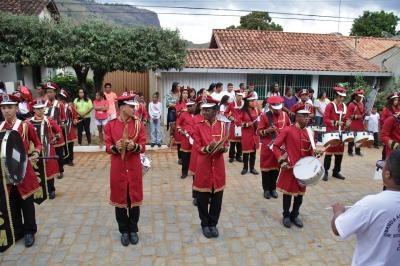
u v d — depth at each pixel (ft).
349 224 7.41
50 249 15.21
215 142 15.10
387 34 91.97
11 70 47.37
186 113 24.85
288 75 52.95
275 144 17.01
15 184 13.93
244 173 26.71
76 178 25.53
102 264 14.10
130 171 15.07
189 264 14.15
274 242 16.05
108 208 19.80
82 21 39.70
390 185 7.45
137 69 40.88
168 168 28.35
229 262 14.34
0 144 13.26
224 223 17.98
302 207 20.31
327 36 66.18
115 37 38.40
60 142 24.76
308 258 14.73
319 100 37.81
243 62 51.83
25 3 52.75
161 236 16.47
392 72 54.39
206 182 15.88
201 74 50.42
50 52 37.09
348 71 52.95
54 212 19.17
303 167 16.37
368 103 39.52
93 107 35.68
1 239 13.51
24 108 20.81
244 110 25.77
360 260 7.61
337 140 23.32
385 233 7.29
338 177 26.08
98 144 35.40
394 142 18.85
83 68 42.63
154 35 40.29
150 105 34.96
